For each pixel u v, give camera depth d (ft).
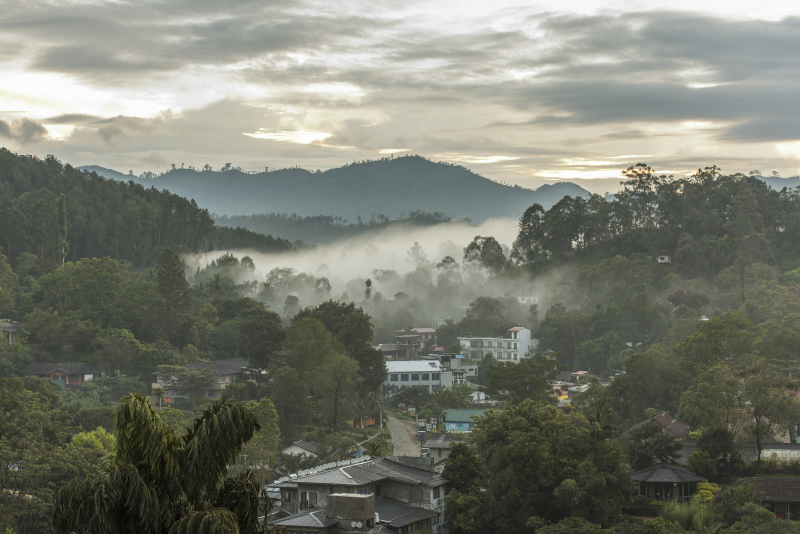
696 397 244.01
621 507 187.42
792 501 177.47
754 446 223.92
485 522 184.75
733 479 208.74
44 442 202.90
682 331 414.21
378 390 394.11
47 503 171.94
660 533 162.81
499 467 194.90
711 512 174.60
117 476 54.80
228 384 363.56
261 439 244.63
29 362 361.71
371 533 152.35
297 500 174.91
